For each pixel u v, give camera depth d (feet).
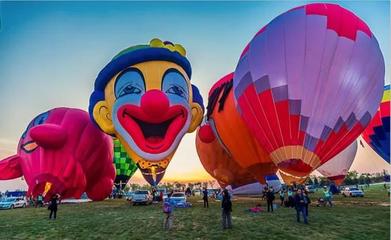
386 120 78.18
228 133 66.74
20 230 39.01
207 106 76.28
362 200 80.28
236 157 67.82
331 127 44.96
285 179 46.78
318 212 52.13
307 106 45.01
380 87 50.19
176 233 34.68
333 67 45.73
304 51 46.75
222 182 87.35
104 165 85.61
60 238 33.81
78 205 75.41
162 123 62.18
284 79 46.75
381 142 80.02
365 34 48.91
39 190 69.21
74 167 71.97
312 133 44.50
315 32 47.50
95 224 42.50
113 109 61.82
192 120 68.33
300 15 50.26
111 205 75.46
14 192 106.42
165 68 63.77
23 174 73.00
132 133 60.90
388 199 84.43
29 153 72.18
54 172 69.56
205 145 86.79
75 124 76.13
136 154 61.72
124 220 45.75
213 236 32.65
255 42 53.42
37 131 67.41
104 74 64.64
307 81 45.68
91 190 88.33
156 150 61.36
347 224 39.29
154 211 58.65
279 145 46.01
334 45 46.37
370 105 48.52
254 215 48.29
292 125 45.11
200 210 58.03
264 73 48.85
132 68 63.26
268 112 47.37
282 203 66.54
